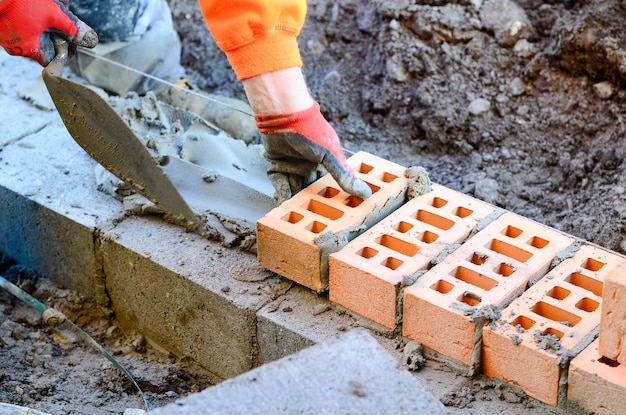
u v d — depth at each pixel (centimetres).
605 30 531
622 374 350
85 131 441
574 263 400
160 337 467
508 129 543
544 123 539
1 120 535
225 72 618
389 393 297
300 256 412
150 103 526
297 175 441
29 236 500
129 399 443
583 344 363
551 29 562
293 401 294
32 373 454
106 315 485
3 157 512
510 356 370
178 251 450
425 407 294
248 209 465
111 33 544
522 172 528
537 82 553
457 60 564
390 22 582
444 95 557
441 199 438
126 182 457
